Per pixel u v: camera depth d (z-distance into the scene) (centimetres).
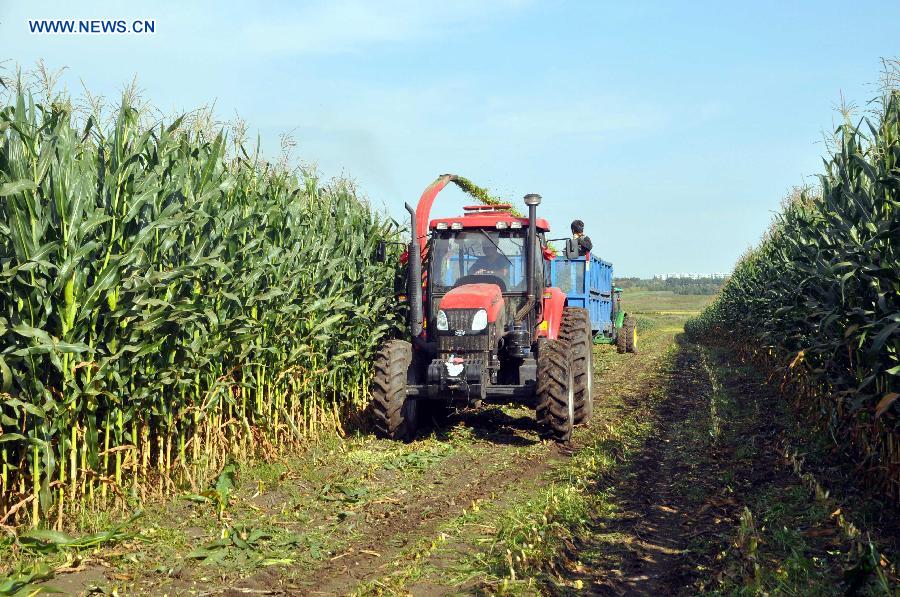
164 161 688
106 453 612
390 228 1169
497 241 1054
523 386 962
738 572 492
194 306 650
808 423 984
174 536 576
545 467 862
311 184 1012
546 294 1090
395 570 527
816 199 828
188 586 491
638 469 838
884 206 690
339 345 1017
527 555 528
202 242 718
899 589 432
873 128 719
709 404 1257
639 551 569
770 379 1384
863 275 693
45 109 578
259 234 813
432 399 1001
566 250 1064
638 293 11775
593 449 920
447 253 1065
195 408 713
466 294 963
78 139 624
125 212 621
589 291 1867
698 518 646
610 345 2631
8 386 514
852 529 550
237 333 765
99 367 595
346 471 808
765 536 569
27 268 524
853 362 766
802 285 890
